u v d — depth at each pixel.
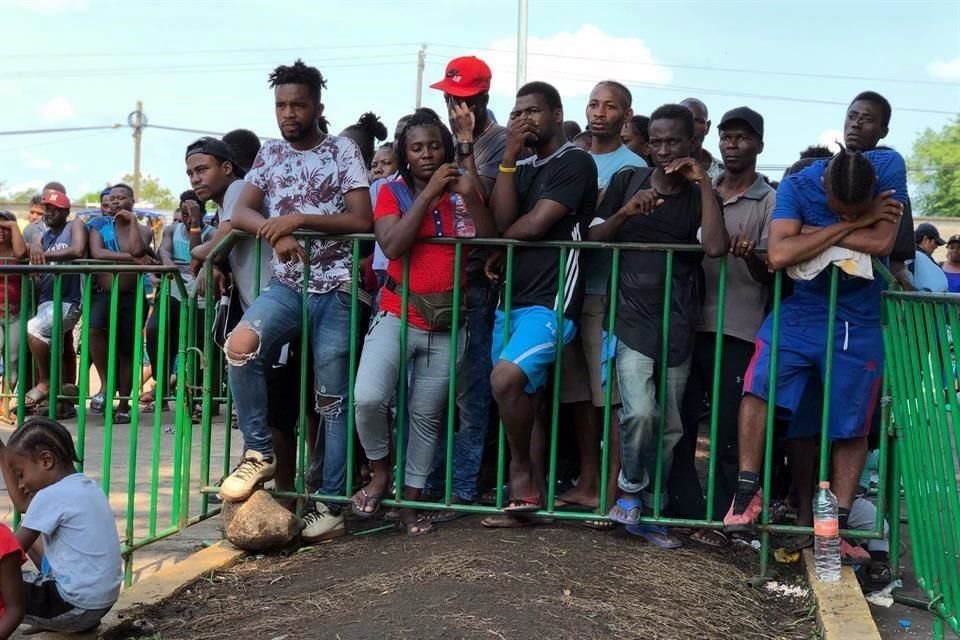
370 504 4.64
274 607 3.96
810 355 4.38
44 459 3.83
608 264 4.68
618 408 4.71
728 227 4.82
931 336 3.74
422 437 4.73
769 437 4.37
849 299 4.37
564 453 5.59
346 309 4.71
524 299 4.57
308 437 5.48
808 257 4.22
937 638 3.91
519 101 4.59
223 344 5.14
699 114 6.16
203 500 5.01
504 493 5.37
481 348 4.88
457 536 4.57
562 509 4.90
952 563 3.66
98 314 8.64
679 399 4.55
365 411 4.50
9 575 3.50
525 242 4.47
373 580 4.07
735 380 4.73
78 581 3.68
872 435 5.07
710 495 4.45
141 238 8.84
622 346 4.45
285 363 4.89
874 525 4.64
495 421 5.57
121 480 6.55
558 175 4.48
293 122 4.65
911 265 5.62
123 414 8.72
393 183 4.62
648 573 4.20
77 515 3.71
